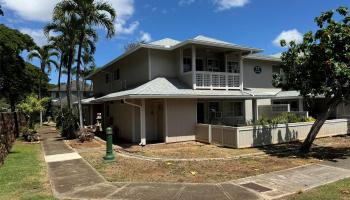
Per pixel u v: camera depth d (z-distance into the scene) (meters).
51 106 47.59
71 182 8.20
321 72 11.39
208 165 10.22
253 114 19.44
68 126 20.41
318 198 6.47
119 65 23.11
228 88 18.38
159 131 17.52
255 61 22.95
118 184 7.94
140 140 16.95
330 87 11.52
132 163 10.73
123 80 22.19
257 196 6.79
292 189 7.26
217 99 18.50
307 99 13.23
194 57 17.00
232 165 10.16
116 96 15.86
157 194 7.05
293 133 15.99
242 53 19.62
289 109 21.94
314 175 8.62
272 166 9.91
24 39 22.80
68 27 19.34
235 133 13.85
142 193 7.14
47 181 8.34
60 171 9.59
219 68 19.78
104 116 24.73
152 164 10.51
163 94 14.80
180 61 18.11
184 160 11.20
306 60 11.64
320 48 11.17
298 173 8.88
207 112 19.25
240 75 18.95
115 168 9.94
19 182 8.17
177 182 8.07
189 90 16.53
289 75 12.55
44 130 29.36
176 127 16.33
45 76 43.06
